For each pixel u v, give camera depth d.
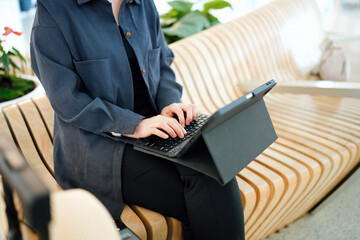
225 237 0.97
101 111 1.04
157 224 1.03
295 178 1.27
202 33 2.02
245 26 2.17
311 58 2.47
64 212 0.44
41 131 1.39
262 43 2.21
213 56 1.92
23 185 0.38
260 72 2.17
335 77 2.42
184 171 1.00
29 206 0.36
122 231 0.87
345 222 1.62
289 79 2.31
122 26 1.11
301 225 1.62
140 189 1.05
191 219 1.01
